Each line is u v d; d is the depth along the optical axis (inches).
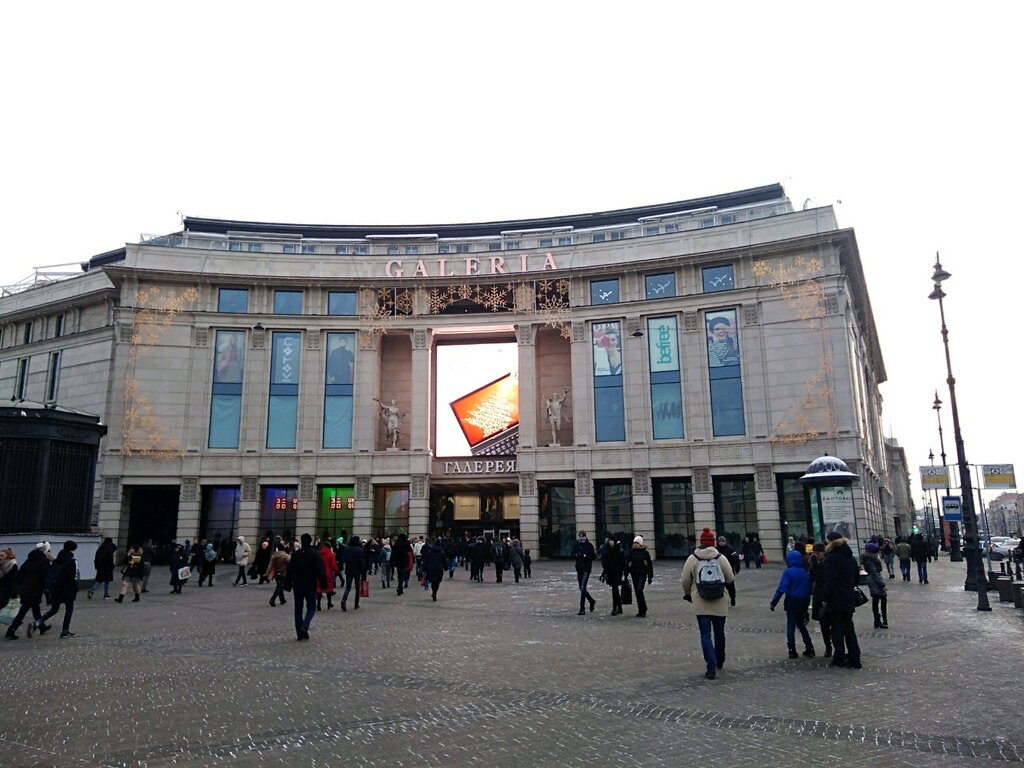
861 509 1608.0
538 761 255.0
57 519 1033.5
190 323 1888.5
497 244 2116.1
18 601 578.9
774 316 1748.3
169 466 1815.9
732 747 269.3
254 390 1878.7
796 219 1775.3
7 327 2188.7
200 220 2218.3
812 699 343.0
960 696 347.6
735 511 1753.2
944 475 1993.1
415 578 1209.4
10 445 1009.5
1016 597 729.0
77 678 407.8
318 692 366.6
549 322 1913.1
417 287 1962.4
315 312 1945.1
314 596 555.2
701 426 1759.4
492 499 2055.9
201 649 508.1
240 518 1818.4
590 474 1812.3
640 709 326.3
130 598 908.6
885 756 257.8
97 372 1946.4
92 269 2249.0
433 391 2089.1
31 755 265.3
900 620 637.9
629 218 2172.7
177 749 271.7
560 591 971.9
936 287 931.3
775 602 462.3
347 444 1886.1
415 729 297.1
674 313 1838.1
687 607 754.2
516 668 426.9
